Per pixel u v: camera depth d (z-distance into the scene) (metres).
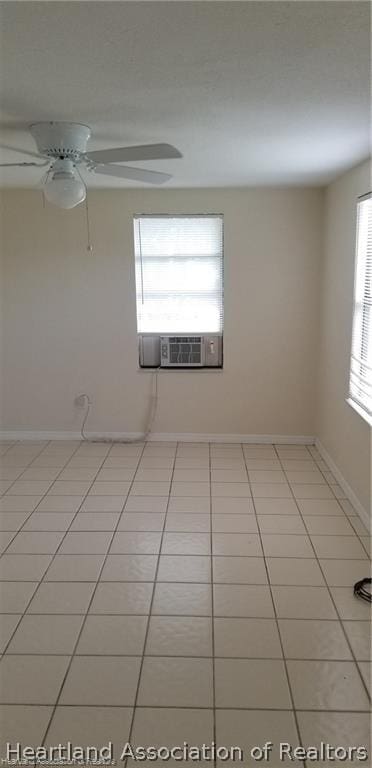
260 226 4.21
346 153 2.87
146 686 1.99
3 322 4.51
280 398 4.55
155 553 2.88
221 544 2.97
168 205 4.21
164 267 4.37
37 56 1.53
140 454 4.40
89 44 1.45
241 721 1.84
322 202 4.14
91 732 1.81
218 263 4.34
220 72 1.67
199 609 2.41
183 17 1.30
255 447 4.55
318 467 4.10
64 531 3.12
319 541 2.99
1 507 3.44
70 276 4.38
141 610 2.41
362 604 2.44
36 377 4.62
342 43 1.46
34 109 2.04
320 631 2.26
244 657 2.12
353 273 3.38
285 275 4.30
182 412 4.64
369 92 1.86
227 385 4.55
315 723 1.83
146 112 2.08
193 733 1.80
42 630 2.29
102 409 4.67
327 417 4.15
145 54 1.53
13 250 4.35
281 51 1.51
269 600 2.47
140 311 4.47
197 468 4.09
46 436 4.75
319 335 4.37
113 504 3.47
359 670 2.05
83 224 4.28
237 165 3.19
